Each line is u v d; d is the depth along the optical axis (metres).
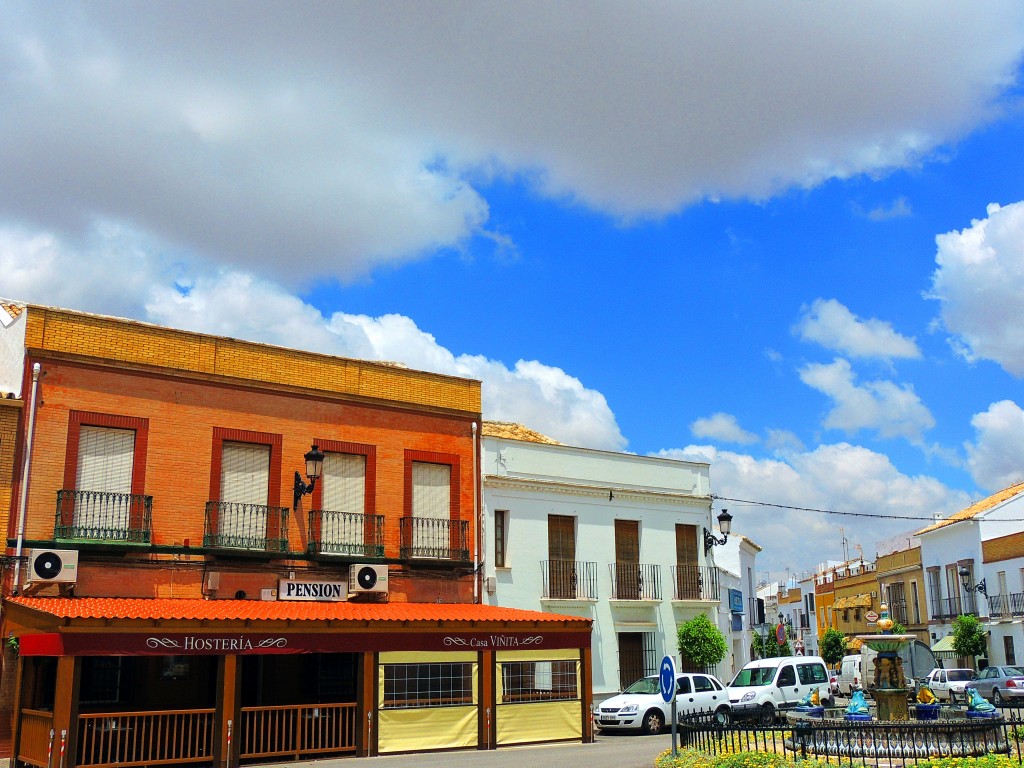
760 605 45.56
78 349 21.22
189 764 18.47
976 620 45.22
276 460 23.53
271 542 22.84
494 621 22.33
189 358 22.70
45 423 20.53
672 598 30.38
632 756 19.42
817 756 14.84
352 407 25.08
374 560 24.19
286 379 24.09
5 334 21.45
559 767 17.50
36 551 19.50
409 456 25.81
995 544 45.56
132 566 21.02
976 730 14.75
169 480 21.89
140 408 21.81
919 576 53.97
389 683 21.03
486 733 21.81
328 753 20.06
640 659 29.56
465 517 26.53
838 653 60.94
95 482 21.05
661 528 30.75
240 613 19.42
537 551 27.84
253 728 19.05
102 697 20.52
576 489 28.89
